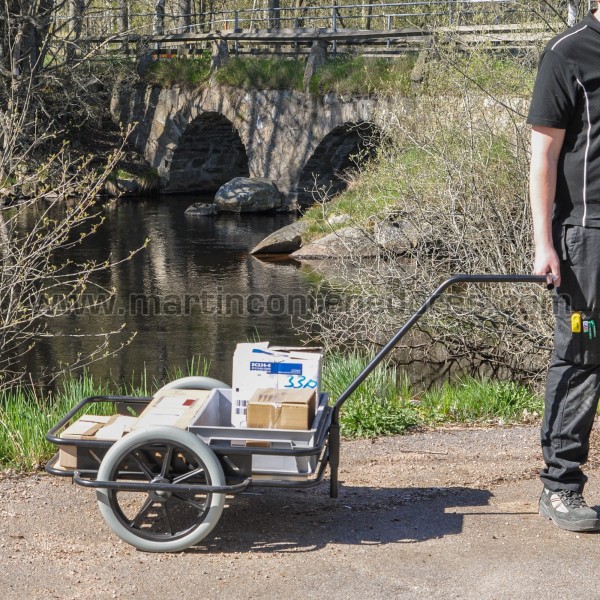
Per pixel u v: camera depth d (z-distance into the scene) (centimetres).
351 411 791
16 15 2936
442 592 431
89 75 3816
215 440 494
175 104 3947
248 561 475
